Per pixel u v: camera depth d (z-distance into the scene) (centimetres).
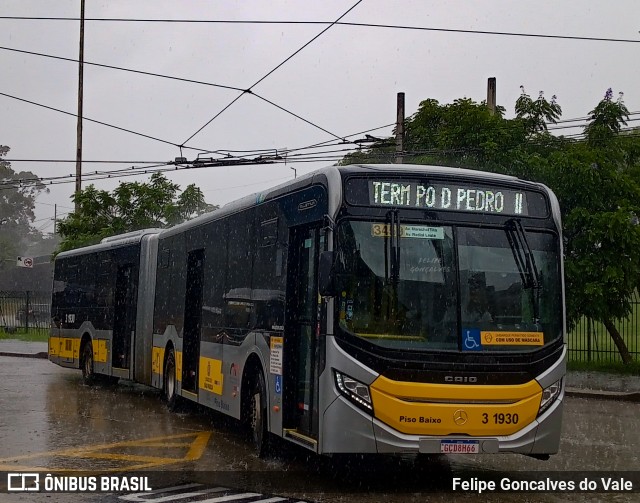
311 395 979
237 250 1279
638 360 2542
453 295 932
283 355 1046
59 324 2397
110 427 1404
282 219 1094
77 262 2291
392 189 946
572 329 2362
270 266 1127
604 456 1171
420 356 906
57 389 2052
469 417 908
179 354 1570
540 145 2430
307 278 1025
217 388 1330
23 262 4319
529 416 934
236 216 1296
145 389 2105
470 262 948
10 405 1708
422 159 2430
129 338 1894
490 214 971
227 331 1294
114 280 1998
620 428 1455
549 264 991
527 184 1000
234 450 1192
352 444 892
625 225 2183
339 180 934
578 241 2247
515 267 963
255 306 1174
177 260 1633
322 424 909
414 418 896
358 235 927
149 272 1828
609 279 2183
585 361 2550
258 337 1146
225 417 1558
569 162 2250
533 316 959
